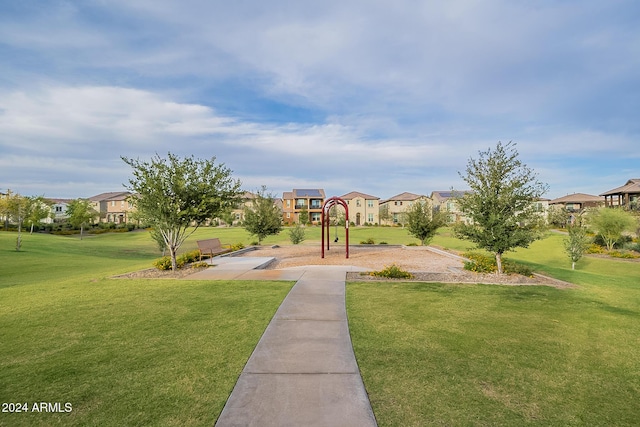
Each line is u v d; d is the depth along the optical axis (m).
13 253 22.62
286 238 37.59
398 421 3.23
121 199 73.75
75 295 8.21
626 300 8.06
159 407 3.44
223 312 6.67
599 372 4.32
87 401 3.57
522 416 3.37
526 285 9.65
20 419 3.27
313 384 3.89
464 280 10.25
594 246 26.52
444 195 69.00
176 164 11.83
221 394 3.67
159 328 5.76
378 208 74.44
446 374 4.19
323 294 8.13
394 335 5.46
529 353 4.86
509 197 10.62
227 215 14.66
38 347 4.98
